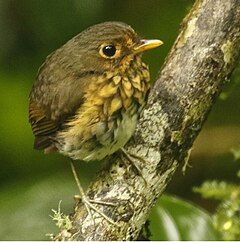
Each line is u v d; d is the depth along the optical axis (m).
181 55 10.45
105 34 10.58
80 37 10.78
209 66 10.32
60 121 10.80
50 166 14.84
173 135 10.29
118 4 14.63
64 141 10.69
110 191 10.17
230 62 10.38
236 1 10.35
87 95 10.53
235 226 11.43
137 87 10.52
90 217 10.09
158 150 10.27
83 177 14.61
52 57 11.05
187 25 10.50
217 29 10.35
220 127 14.95
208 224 11.83
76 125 10.51
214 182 11.67
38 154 14.91
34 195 14.29
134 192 10.16
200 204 15.15
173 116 10.30
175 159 10.34
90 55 10.62
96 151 10.56
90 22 14.21
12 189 14.51
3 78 14.92
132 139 10.37
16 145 14.91
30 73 14.86
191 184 15.15
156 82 10.53
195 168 15.12
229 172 15.05
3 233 13.87
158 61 15.05
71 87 10.67
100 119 10.43
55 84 10.84
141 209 10.20
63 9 14.06
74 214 10.21
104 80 10.54
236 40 10.34
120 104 10.42
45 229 13.92
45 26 14.14
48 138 11.03
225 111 14.92
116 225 10.04
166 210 11.90
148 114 10.41
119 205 10.09
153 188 10.26
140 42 10.66
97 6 14.12
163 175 10.30
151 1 14.96
